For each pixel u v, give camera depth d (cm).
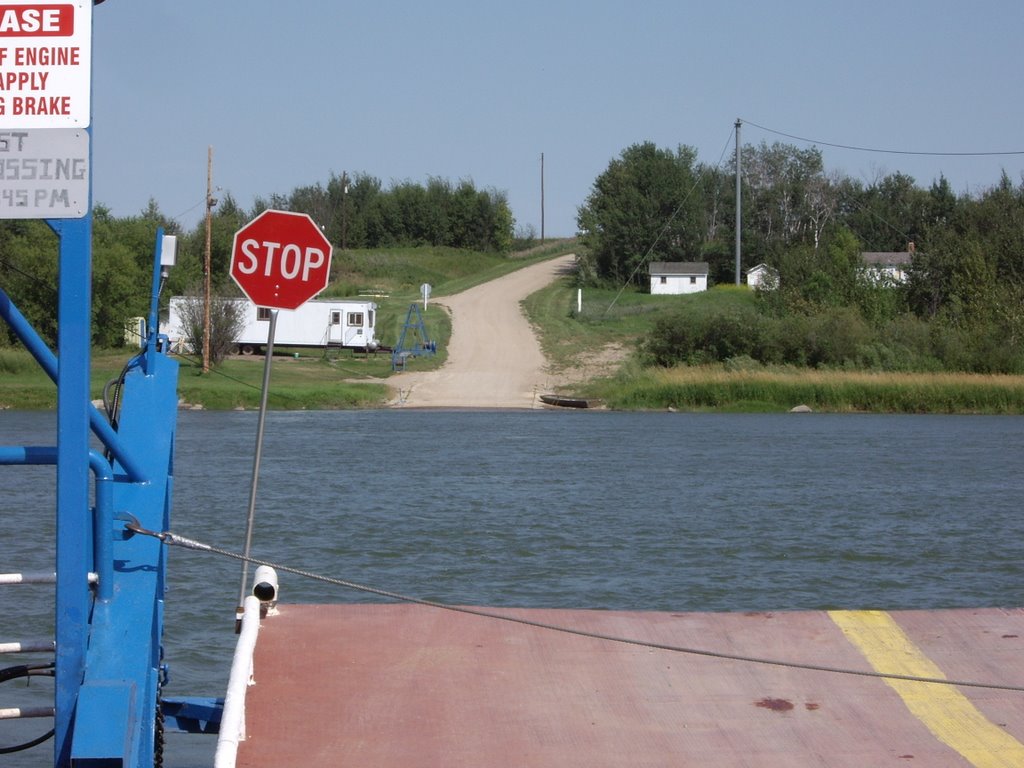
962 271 12838
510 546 2794
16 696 1545
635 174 18700
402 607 1299
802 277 13338
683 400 8906
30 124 750
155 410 1059
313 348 11556
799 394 8862
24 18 753
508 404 8912
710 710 1050
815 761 954
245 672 962
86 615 768
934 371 9769
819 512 3434
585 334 12419
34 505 3397
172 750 1327
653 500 3672
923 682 1105
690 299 14900
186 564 2469
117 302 9988
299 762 923
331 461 4844
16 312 768
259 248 1344
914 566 2586
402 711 1027
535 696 1069
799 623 1259
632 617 1277
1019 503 3662
